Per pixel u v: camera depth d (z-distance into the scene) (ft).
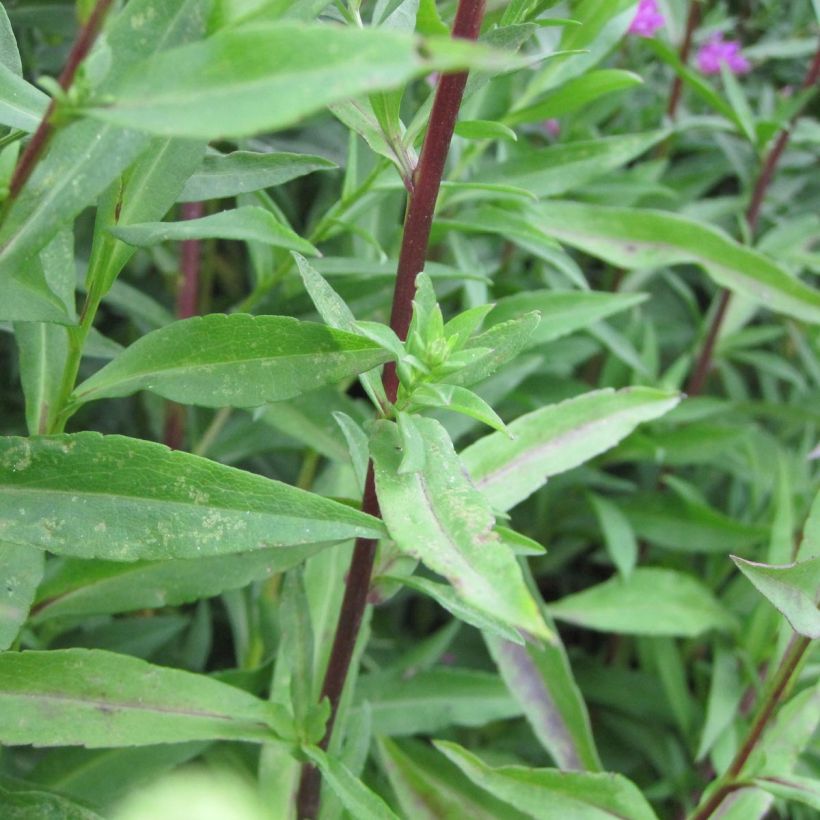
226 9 1.01
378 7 1.25
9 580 1.19
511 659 1.62
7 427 1.99
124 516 1.10
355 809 1.20
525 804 1.40
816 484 2.23
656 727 2.06
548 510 2.26
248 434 1.80
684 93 2.49
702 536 2.13
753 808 1.45
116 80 1.01
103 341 1.48
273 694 1.45
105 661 1.21
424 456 1.05
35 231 1.02
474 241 2.20
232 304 2.33
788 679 1.32
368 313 1.68
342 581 1.50
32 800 1.20
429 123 1.14
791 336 2.48
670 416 2.18
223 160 1.20
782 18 2.66
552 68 1.73
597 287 2.61
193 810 1.38
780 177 2.42
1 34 1.20
